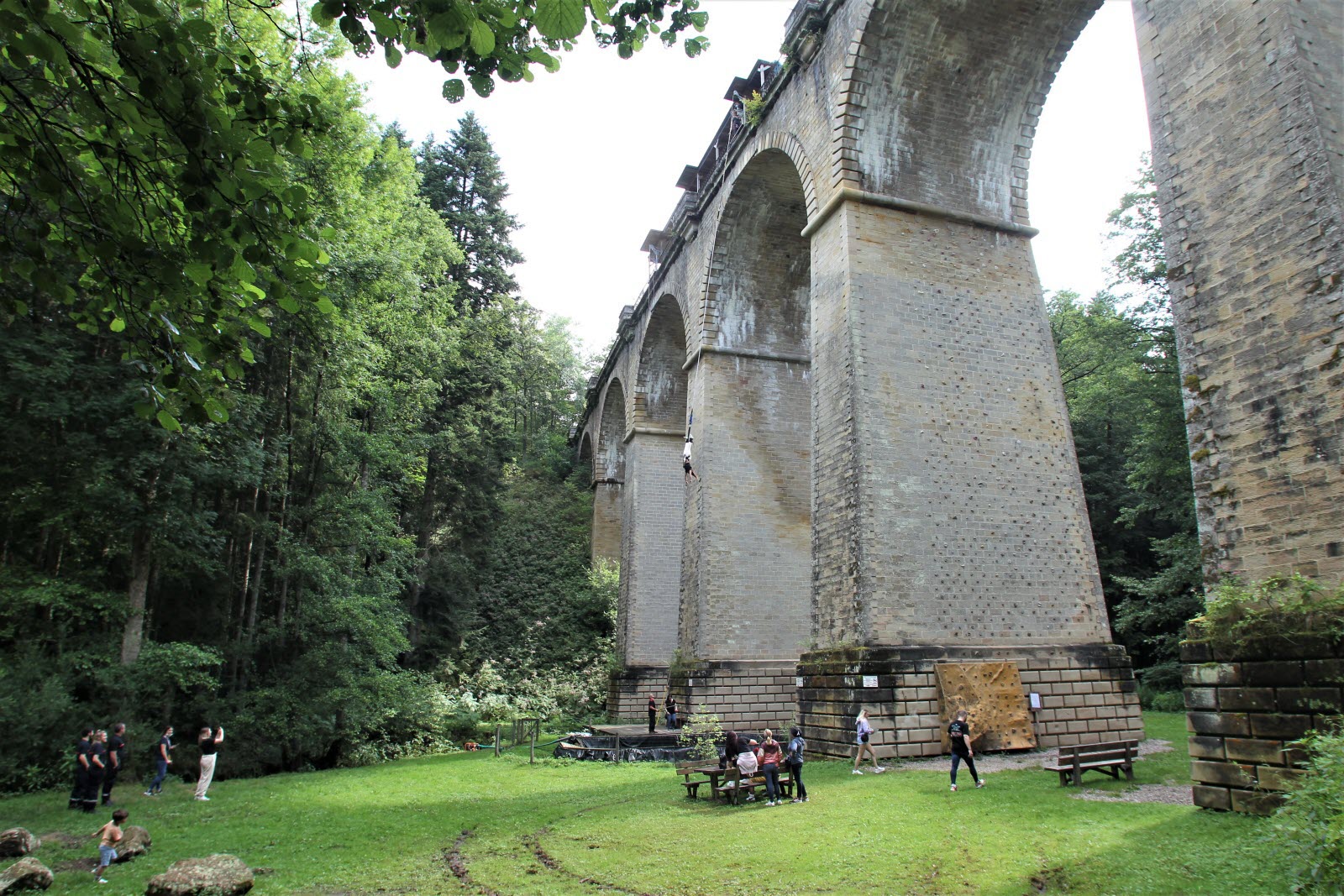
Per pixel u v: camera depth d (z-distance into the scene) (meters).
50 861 10.59
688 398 27.95
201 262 5.55
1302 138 8.95
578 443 54.25
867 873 7.88
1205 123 10.06
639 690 33.03
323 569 22.48
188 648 18.72
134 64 4.69
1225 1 9.95
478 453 36.66
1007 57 18.48
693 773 14.69
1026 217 19.53
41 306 17.97
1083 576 17.55
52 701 16.39
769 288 27.36
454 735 29.08
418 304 28.38
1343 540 8.19
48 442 18.17
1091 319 34.88
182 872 8.56
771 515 25.73
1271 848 6.84
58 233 5.96
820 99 19.55
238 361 6.33
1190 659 9.26
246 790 16.98
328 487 25.58
